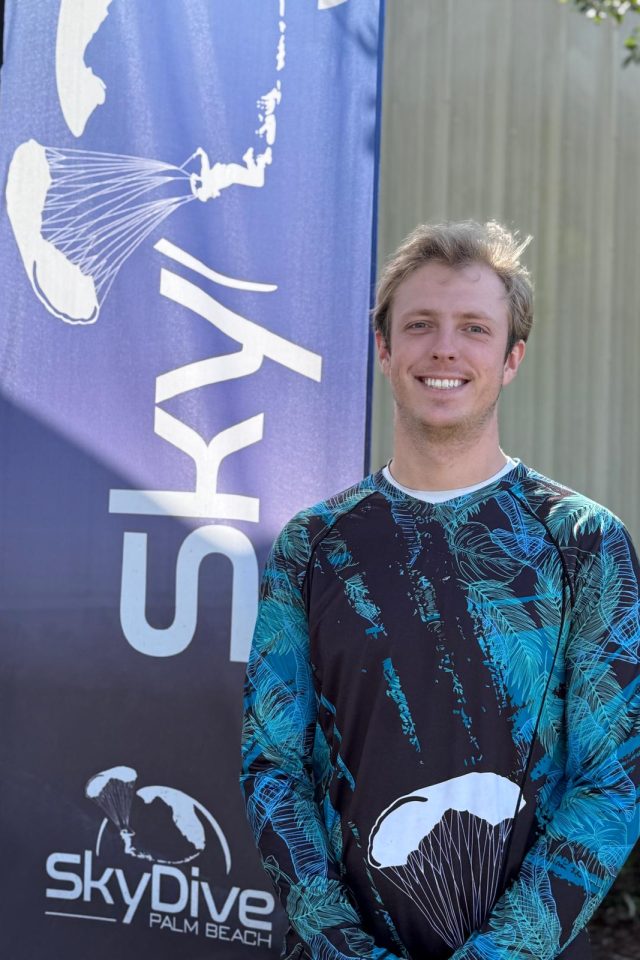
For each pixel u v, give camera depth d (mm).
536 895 1397
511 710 1479
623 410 3818
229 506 2445
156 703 2463
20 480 2490
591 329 3768
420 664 1509
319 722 1617
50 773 2475
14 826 2475
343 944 1450
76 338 2479
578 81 3707
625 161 3771
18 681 2490
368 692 1534
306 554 1649
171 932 2436
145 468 2465
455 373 1583
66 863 2467
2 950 2461
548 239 3703
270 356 2434
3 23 2484
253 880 2404
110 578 2475
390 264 1719
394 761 1498
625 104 3758
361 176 2414
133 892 2447
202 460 2451
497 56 3623
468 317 1598
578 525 1533
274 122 2430
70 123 2473
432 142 3578
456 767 1478
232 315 2443
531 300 1712
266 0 2434
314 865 1517
